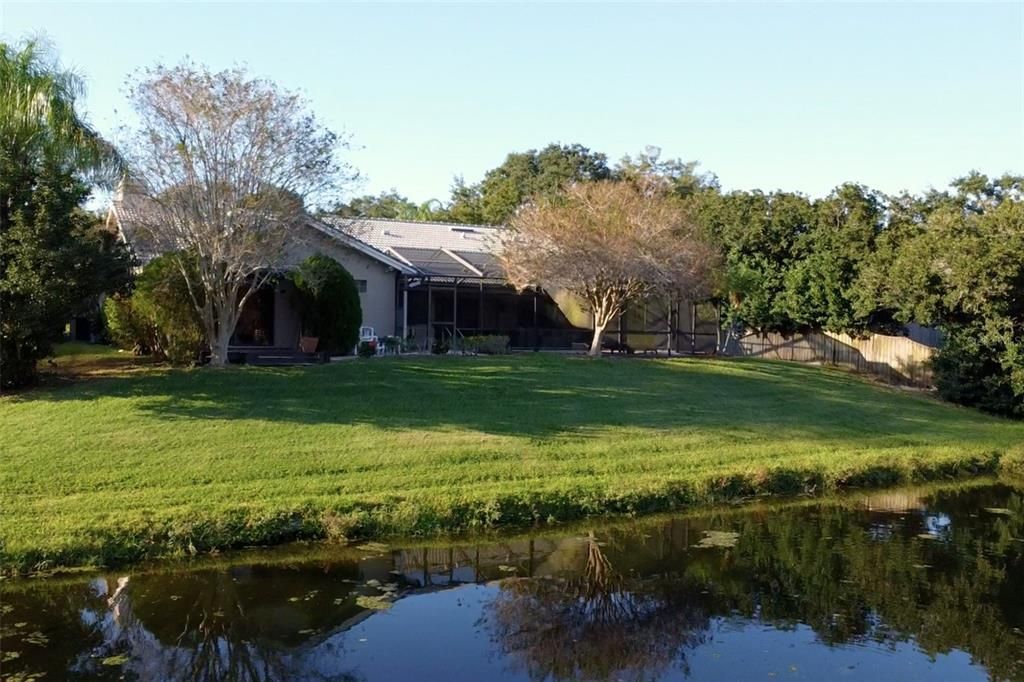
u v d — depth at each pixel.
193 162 17.70
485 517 12.67
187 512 11.45
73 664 8.01
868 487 16.59
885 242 29.11
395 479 13.46
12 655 8.15
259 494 12.41
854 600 10.10
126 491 12.13
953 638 8.91
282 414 15.63
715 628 9.20
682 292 25.84
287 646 8.59
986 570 11.26
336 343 21.89
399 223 33.00
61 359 20.05
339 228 20.73
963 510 14.84
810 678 7.93
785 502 15.16
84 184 16.52
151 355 20.72
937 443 19.80
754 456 16.86
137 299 19.02
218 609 9.45
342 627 9.09
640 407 19.05
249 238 18.05
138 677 7.77
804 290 30.67
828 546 12.33
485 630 9.10
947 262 24.56
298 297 22.62
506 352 25.23
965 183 34.03
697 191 45.03
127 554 10.62
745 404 20.78
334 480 13.18
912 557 11.84
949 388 25.33
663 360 25.22
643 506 14.00
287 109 18.42
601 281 24.53
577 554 11.80
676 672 8.05
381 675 7.97
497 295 28.41
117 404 15.27
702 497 14.60
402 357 21.95
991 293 23.66
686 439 17.22
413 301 27.12
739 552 11.98
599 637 8.93
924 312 25.20
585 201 25.11
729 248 33.16
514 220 26.88
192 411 15.29
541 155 61.47
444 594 10.19
